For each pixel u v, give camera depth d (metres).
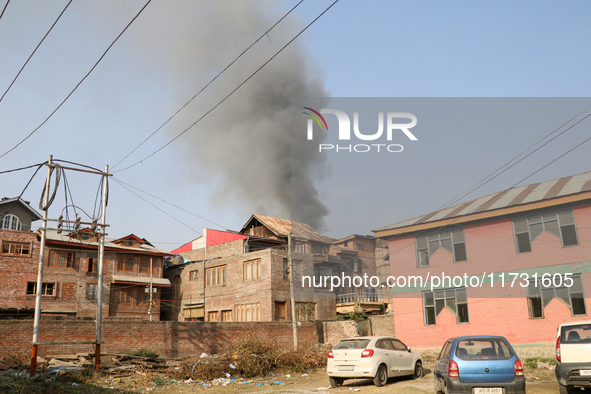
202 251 43.66
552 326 18.62
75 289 37.94
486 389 9.68
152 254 42.22
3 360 17.19
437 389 11.55
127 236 43.19
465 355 10.09
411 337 21.73
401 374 14.70
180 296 43.09
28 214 48.41
